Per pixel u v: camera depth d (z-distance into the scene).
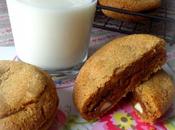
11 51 0.21
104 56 0.18
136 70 0.17
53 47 0.19
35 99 0.15
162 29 0.24
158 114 0.16
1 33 0.23
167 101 0.16
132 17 0.24
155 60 0.18
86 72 0.17
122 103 0.18
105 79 0.17
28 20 0.18
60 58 0.19
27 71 0.16
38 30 0.18
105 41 0.23
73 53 0.19
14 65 0.17
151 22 0.24
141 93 0.17
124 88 0.17
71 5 0.18
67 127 0.16
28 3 0.18
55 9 0.18
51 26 0.18
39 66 0.20
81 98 0.16
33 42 0.19
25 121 0.14
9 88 0.15
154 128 0.16
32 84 0.15
